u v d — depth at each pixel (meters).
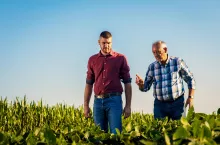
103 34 6.15
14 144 2.75
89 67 6.64
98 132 3.27
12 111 10.60
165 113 7.33
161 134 2.89
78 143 2.80
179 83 7.23
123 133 2.97
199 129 2.38
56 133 3.10
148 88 7.60
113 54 6.46
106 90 6.32
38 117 10.82
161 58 7.11
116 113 6.24
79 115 11.53
